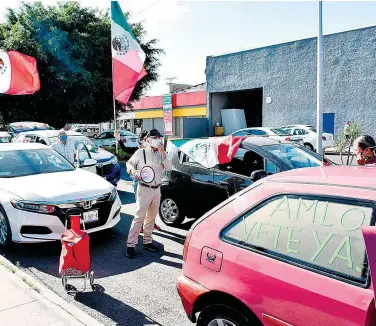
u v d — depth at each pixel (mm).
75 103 18719
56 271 4578
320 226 2170
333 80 19359
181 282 2762
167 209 6508
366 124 18375
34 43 17031
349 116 18922
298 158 5512
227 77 24062
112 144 20172
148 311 3607
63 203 5051
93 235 6059
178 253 5215
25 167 6199
